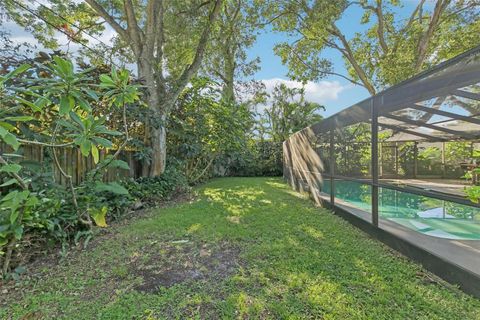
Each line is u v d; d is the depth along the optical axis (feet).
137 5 27.35
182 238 11.87
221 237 11.91
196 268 8.91
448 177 34.09
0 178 9.68
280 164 49.19
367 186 15.83
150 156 22.61
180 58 29.86
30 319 6.32
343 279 8.06
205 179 36.32
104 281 8.10
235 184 33.40
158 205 19.69
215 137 31.07
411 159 36.42
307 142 24.29
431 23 31.65
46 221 9.16
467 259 8.14
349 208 15.84
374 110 13.34
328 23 31.01
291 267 8.84
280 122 54.85
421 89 11.56
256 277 8.22
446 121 21.07
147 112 21.34
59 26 27.35
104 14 23.59
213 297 7.18
